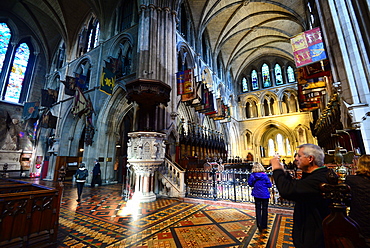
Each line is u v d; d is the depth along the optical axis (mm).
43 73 23484
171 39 12875
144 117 9648
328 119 12914
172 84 11922
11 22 20812
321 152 1784
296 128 24703
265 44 26406
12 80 20312
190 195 7816
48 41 23875
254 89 29359
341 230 1279
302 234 1630
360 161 1883
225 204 6551
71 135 18266
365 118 6273
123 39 15266
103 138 14195
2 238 2916
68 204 6984
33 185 4648
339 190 1344
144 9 12797
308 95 14961
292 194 1586
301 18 17844
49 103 19984
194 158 11578
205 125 20047
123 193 8578
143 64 11508
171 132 11000
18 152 18891
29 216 3273
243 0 18875
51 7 20375
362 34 6906
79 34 21547
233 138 26609
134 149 7539
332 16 7645
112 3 17781
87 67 18562
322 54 8406
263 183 4227
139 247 3488
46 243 3453
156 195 8117
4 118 18703
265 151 28781
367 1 6762
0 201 2936
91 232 4238
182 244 3572
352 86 6832
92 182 11773
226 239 3758
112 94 14055
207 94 14711
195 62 18188
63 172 7508
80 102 14617
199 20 19312
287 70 27219
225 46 26016
